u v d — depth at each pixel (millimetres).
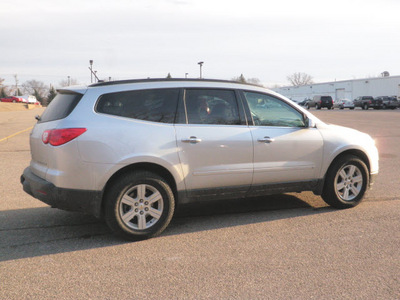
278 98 4977
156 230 4273
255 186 4758
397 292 3059
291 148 4875
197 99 4539
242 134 4613
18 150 11086
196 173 4422
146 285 3189
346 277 3307
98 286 3176
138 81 4414
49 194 4020
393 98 43281
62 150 3959
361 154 5383
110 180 4156
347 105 47094
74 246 4059
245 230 4508
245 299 2961
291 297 2986
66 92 4391
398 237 4234
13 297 2996
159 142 4215
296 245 4027
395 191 6285
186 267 3527
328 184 5180
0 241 4191
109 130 4059
